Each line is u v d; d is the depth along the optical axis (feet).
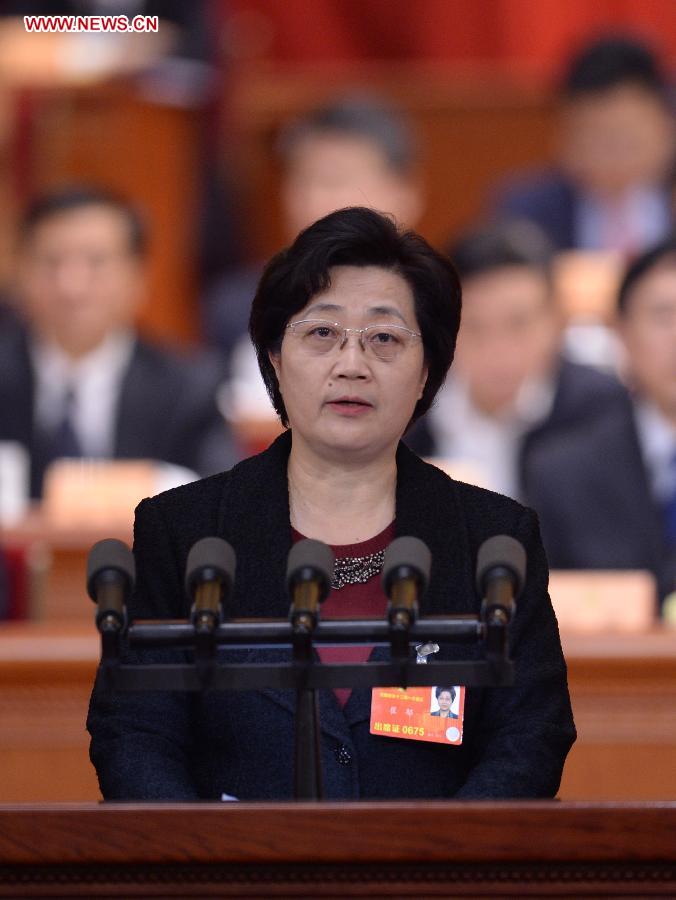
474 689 26.94
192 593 23.32
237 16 109.91
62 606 56.75
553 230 88.33
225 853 21.16
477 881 21.34
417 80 107.04
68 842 21.18
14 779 40.01
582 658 40.14
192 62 96.43
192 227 97.45
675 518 62.80
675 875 21.26
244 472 28.09
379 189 81.82
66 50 93.40
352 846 21.16
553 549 63.16
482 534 27.53
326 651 26.78
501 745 26.40
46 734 40.04
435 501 27.76
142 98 93.66
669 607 52.29
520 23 108.68
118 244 72.64
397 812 21.21
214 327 83.82
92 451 72.18
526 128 101.60
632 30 107.55
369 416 27.02
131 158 93.30
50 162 93.40
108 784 26.11
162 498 28.07
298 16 110.01
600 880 21.31
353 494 27.73
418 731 26.53
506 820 21.18
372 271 27.20
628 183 87.35
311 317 27.12
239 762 26.61
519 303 68.39
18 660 39.68
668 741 40.24
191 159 97.25
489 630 22.49
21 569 56.54
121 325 73.61
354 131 81.35
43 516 63.62
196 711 27.09
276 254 27.91
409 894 21.34
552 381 69.41
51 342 73.05
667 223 87.10
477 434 69.56
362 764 26.53
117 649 22.80
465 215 102.27
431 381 28.25
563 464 63.57
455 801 21.61
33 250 73.20
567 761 40.47
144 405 72.33
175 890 21.34
